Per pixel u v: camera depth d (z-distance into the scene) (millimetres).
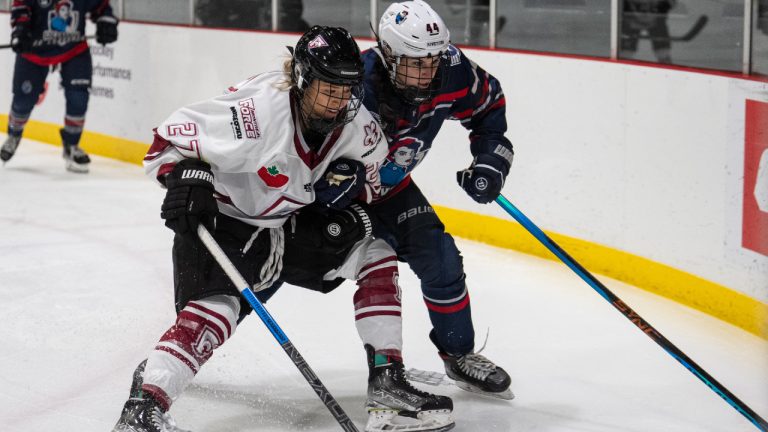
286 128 4707
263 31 12875
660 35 8688
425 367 6527
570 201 9305
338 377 6277
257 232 5016
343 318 7582
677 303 8180
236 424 5449
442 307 5711
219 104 4707
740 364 6691
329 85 4504
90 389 6035
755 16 7707
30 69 13719
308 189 4941
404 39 4840
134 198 12445
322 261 5164
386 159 5398
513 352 6879
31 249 9805
